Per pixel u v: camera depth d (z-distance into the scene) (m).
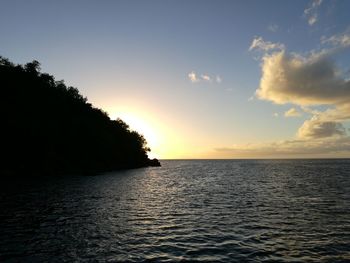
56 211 30.94
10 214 29.02
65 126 109.31
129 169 154.00
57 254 17.08
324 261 16.22
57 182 67.62
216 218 27.98
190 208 33.88
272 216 28.83
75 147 111.81
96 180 75.69
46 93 117.38
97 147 126.06
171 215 29.52
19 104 93.31
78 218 27.44
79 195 44.75
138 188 57.84
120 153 156.62
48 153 93.88
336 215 29.20
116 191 51.69
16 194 44.69
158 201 39.75
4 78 96.06
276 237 21.06
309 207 34.09
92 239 20.27
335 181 73.50
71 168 100.69
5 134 80.12
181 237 21.09
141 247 18.62
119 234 21.73
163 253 17.52
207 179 84.94
